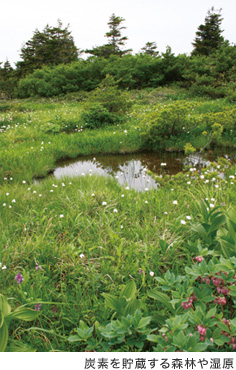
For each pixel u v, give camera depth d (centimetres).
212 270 223
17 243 361
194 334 191
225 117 997
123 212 456
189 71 2409
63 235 395
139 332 214
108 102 1347
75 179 668
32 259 335
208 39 3878
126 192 550
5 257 332
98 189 568
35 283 290
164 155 978
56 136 1145
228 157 902
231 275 217
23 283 275
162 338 194
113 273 311
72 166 901
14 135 1148
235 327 194
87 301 270
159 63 2650
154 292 232
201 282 267
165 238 356
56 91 2805
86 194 519
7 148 970
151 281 293
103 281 297
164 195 530
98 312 256
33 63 4747
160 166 860
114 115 1327
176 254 335
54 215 460
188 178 569
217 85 2236
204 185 530
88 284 299
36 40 5044
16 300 266
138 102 2055
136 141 1056
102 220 428
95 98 1390
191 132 1069
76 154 1005
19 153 870
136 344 200
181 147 1010
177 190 530
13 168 749
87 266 323
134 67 2722
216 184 532
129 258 327
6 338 194
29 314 207
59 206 498
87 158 984
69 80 2811
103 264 319
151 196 518
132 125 1262
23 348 216
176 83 2588
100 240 375
